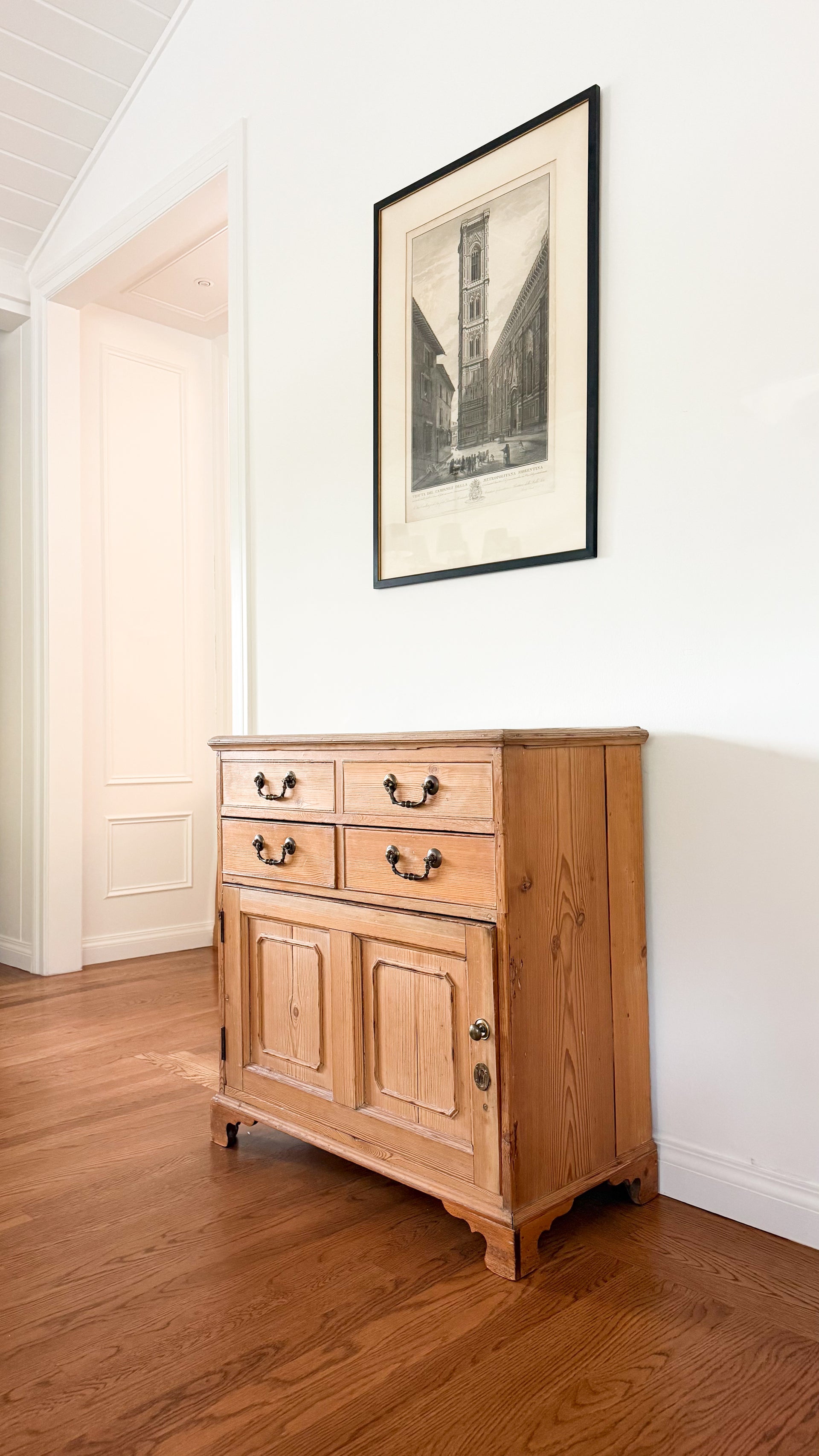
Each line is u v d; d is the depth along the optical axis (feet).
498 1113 5.60
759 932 6.20
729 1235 6.03
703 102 6.53
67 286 13.66
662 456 6.73
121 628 15.03
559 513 7.34
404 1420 4.34
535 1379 4.61
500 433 7.78
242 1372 4.69
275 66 10.06
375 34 8.98
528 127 7.54
